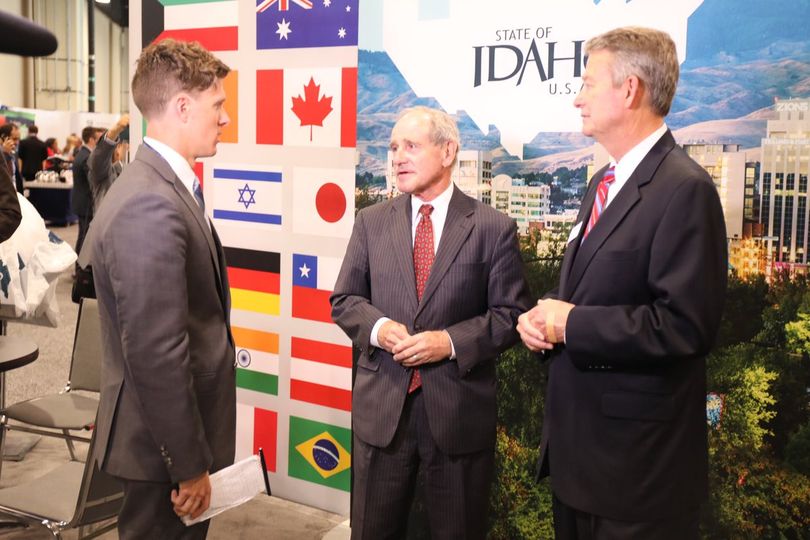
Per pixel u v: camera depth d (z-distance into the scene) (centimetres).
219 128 169
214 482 160
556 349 164
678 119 221
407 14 260
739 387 219
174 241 147
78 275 385
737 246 216
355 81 273
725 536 224
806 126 204
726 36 212
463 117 253
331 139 281
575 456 157
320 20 278
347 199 280
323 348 292
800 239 208
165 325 145
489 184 251
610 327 147
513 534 258
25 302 302
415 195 207
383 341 196
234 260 312
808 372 209
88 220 716
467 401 198
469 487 204
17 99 1530
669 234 144
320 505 300
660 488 149
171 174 158
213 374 162
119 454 154
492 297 204
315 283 292
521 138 244
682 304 141
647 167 152
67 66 1647
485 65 248
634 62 151
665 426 149
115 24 2119
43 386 441
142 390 146
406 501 209
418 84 261
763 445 217
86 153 709
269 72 293
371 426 202
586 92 158
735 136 214
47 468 331
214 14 304
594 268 155
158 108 161
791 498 214
